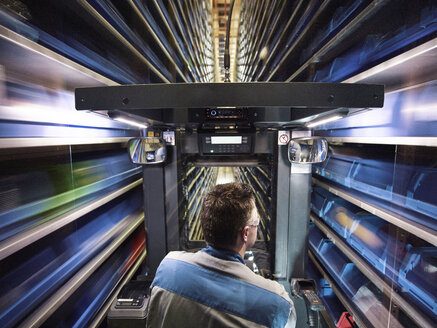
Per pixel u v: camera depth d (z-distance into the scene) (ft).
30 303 4.17
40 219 4.50
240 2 22.99
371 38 4.81
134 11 5.85
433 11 3.56
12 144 3.62
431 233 3.83
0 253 3.43
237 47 26.96
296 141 5.26
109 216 7.49
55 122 4.88
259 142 5.74
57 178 5.05
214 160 6.27
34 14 3.81
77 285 5.08
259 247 7.25
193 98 2.50
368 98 2.54
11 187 3.98
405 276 4.66
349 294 6.44
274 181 5.70
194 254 2.96
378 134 5.32
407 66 3.83
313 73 7.15
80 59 4.77
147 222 5.61
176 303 2.58
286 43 8.34
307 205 5.63
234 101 2.48
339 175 7.37
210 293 2.49
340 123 6.96
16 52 3.42
